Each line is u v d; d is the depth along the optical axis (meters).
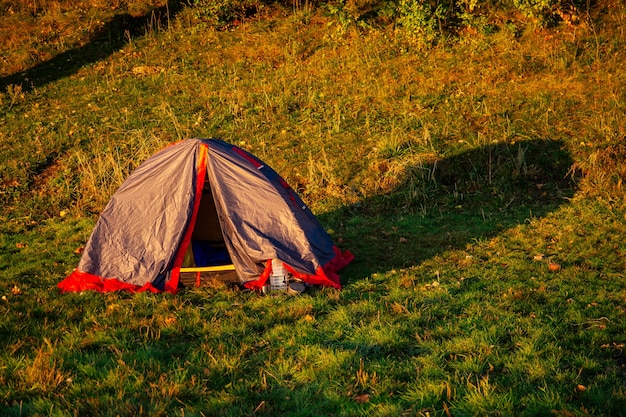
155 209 7.64
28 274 8.34
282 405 4.79
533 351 5.44
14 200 11.41
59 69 16.95
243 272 7.55
